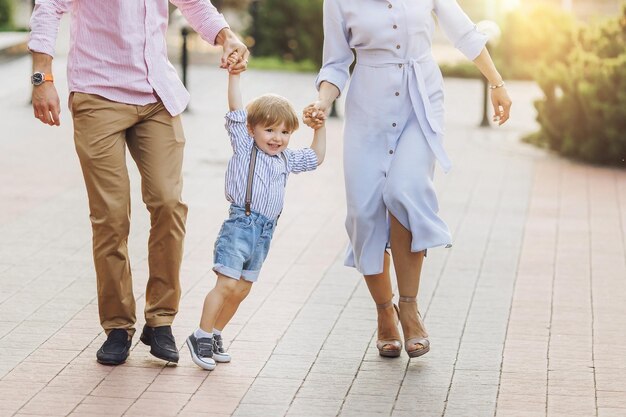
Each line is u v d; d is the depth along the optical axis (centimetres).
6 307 859
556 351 786
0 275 948
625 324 853
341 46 761
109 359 733
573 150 1591
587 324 852
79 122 716
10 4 2728
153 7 722
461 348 790
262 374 728
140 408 663
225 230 726
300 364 749
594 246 1102
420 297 919
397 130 750
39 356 751
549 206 1282
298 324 836
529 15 2512
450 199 1310
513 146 1672
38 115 711
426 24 748
